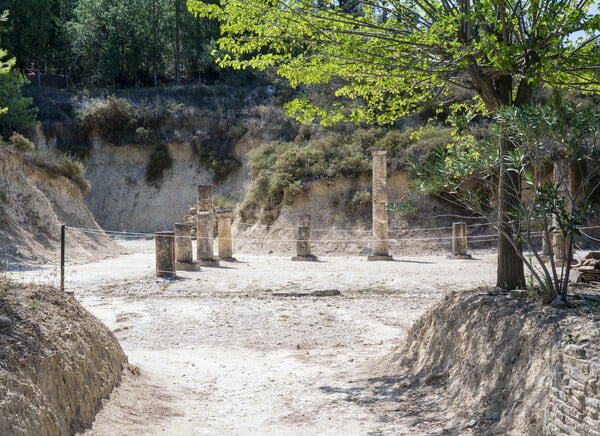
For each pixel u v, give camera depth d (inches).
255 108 1972.2
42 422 208.4
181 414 302.8
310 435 275.0
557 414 220.8
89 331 309.1
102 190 1873.8
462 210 1268.5
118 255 1196.5
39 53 2074.3
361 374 382.3
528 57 344.2
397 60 366.0
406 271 862.5
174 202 1847.9
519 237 320.8
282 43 378.9
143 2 2253.9
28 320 256.7
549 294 298.2
